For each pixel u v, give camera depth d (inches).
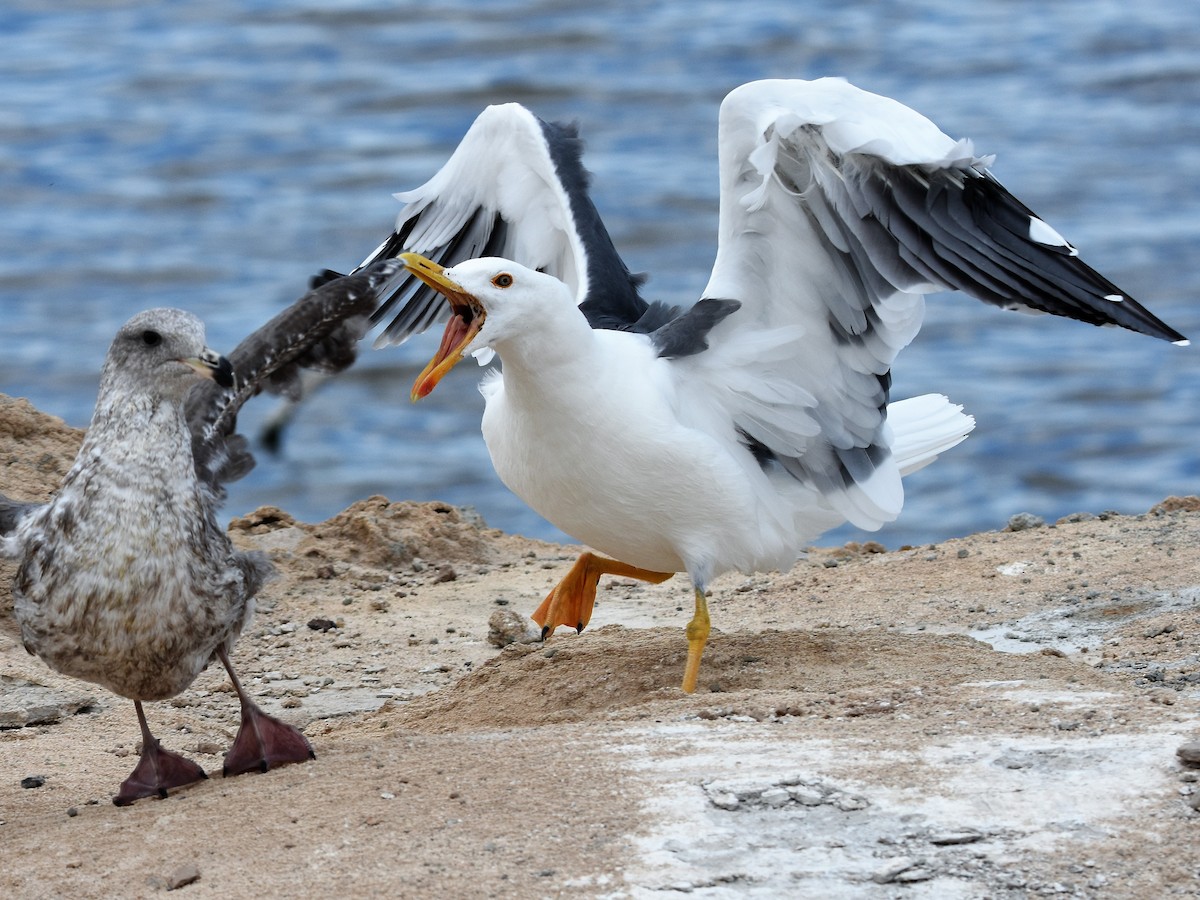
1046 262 465.7
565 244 581.3
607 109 2576.3
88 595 381.4
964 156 447.5
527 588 681.6
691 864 323.9
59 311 1739.7
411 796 366.6
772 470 510.3
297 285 1807.3
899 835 332.5
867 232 476.4
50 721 512.4
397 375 1565.0
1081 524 671.1
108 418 384.5
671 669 495.5
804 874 320.2
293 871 333.1
